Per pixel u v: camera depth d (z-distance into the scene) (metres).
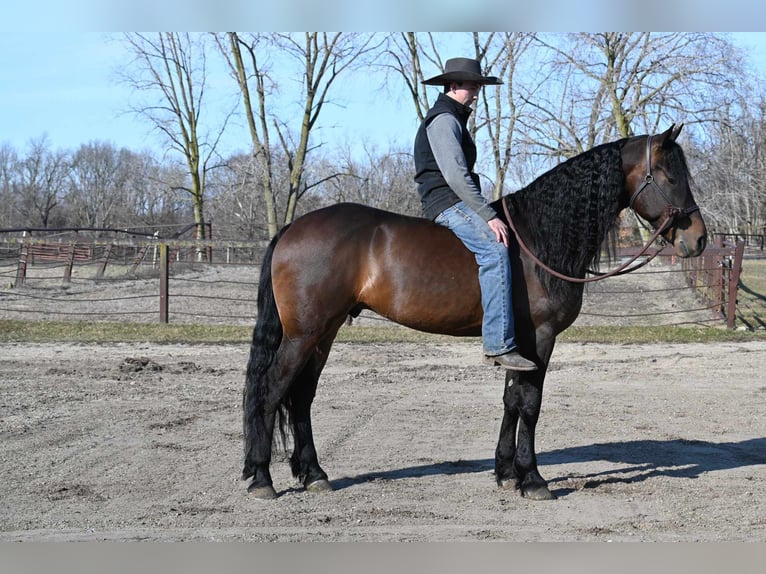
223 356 12.92
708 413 8.70
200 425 7.88
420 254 5.52
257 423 5.58
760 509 5.38
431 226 5.66
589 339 15.12
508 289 5.41
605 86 26.47
